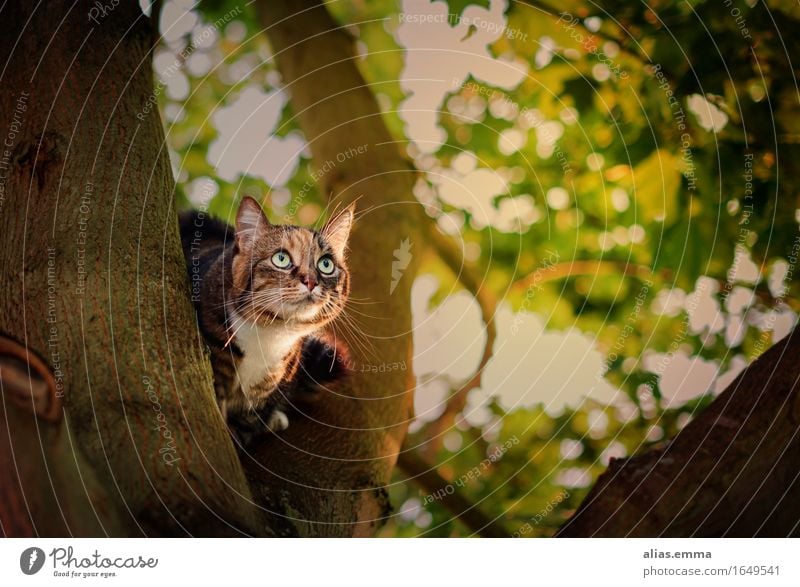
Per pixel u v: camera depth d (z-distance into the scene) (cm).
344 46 428
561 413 543
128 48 276
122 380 230
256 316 361
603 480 292
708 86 411
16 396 213
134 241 249
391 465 341
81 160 249
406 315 385
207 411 250
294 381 363
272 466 307
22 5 263
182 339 253
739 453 263
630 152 457
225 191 533
